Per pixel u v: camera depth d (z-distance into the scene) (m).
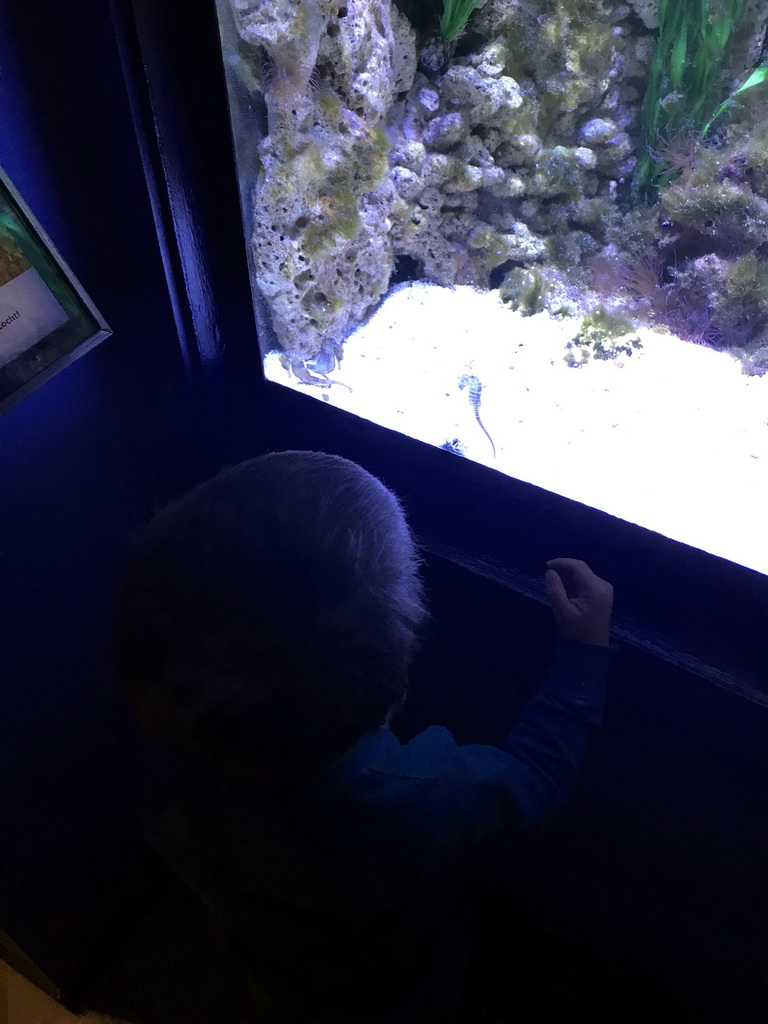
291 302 1.50
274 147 1.34
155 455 1.62
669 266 1.86
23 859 1.40
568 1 1.63
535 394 1.50
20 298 1.02
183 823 0.79
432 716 1.78
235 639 0.63
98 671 1.50
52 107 1.05
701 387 1.56
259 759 0.68
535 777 0.91
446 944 0.99
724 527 1.16
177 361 1.46
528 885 1.70
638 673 1.34
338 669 0.64
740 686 1.23
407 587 0.69
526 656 1.54
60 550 1.37
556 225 1.92
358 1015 0.95
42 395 1.21
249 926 0.86
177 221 1.21
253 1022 1.12
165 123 1.09
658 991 1.63
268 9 1.15
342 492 0.67
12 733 1.32
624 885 1.63
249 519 0.64
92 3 0.92
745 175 1.71
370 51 1.41
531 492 1.26
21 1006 1.67
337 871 0.76
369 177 1.50
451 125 1.66
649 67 1.81
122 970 1.70
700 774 1.51
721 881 1.56
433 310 1.80
